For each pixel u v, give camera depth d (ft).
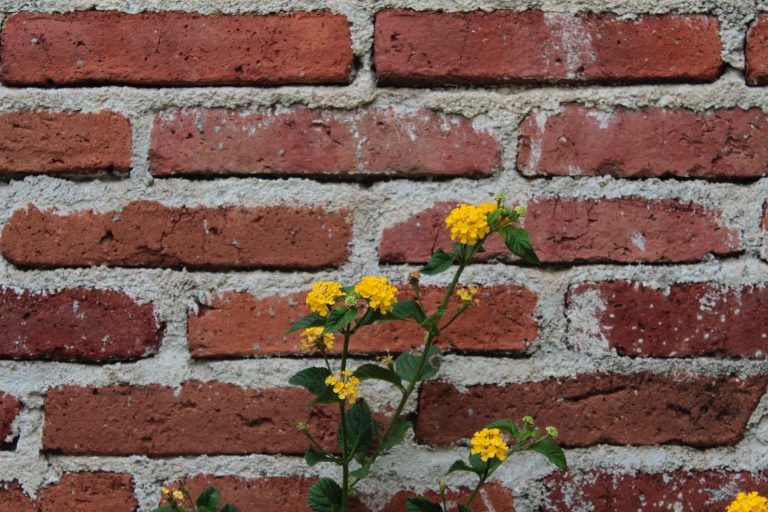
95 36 4.07
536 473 3.98
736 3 4.08
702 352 4.00
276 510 3.97
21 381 4.00
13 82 4.06
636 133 4.05
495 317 4.01
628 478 3.98
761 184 4.04
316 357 4.01
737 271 4.02
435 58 4.06
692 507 3.97
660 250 4.02
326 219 4.03
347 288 3.82
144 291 4.02
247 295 4.02
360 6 4.08
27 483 3.98
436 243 4.03
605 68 4.06
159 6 4.08
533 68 4.06
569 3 4.08
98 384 4.00
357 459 3.89
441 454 3.99
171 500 3.92
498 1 4.08
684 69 4.06
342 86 4.06
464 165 4.04
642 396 4.00
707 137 4.05
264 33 4.07
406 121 4.05
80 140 4.05
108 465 3.99
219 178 4.04
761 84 4.06
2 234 4.03
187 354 4.01
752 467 3.98
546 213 4.03
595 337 4.01
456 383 4.00
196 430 3.99
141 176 4.04
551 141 4.05
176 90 4.06
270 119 4.05
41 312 4.01
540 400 4.00
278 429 3.99
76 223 4.03
